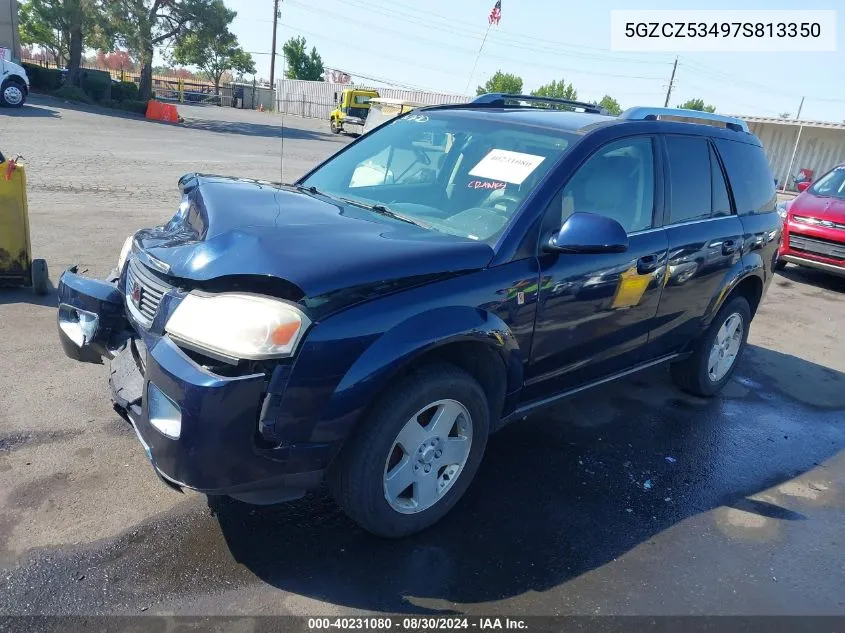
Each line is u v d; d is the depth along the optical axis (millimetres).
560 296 3434
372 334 2693
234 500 3314
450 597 2824
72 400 4160
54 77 32750
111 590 2695
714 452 4387
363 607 2725
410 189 3836
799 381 5906
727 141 4852
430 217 3547
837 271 9258
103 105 31969
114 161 14891
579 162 3578
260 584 2793
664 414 4879
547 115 4156
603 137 3758
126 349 3301
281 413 2578
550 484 3777
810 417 5133
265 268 2590
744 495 3900
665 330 4391
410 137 4215
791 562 3307
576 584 2984
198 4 32250
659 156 4164
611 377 4172
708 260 4473
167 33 33500
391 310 2762
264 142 24578
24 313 5531
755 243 4984
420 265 2891
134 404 2861
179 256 2818
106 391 4312
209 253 2740
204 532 3072
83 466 3496
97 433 3814
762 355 6523
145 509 3199
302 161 18906
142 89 34781
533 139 3781
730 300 5039
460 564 3029
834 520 3729
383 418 2809
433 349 2898
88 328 3477
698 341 4910
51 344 4957
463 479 3279
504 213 3385
